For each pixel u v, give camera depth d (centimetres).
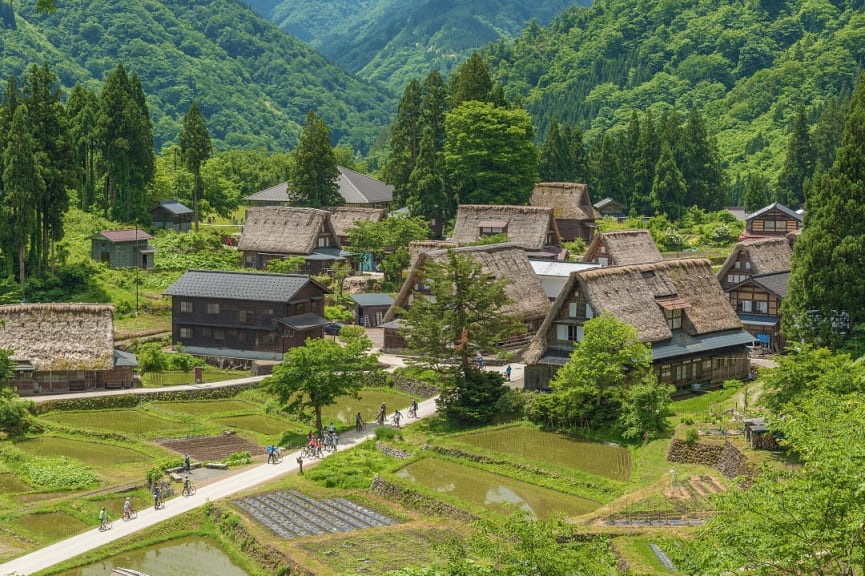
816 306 9544
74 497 8050
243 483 8256
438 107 18662
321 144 17700
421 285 11869
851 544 4222
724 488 7500
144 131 16462
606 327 9138
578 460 8475
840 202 9500
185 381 11169
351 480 8206
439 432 9356
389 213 18150
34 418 9719
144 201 16588
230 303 11844
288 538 7062
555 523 5084
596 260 13812
